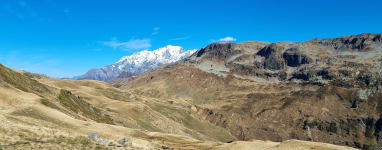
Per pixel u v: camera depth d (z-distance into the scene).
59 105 95.62
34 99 80.38
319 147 54.72
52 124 57.28
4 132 33.28
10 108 60.91
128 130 80.38
